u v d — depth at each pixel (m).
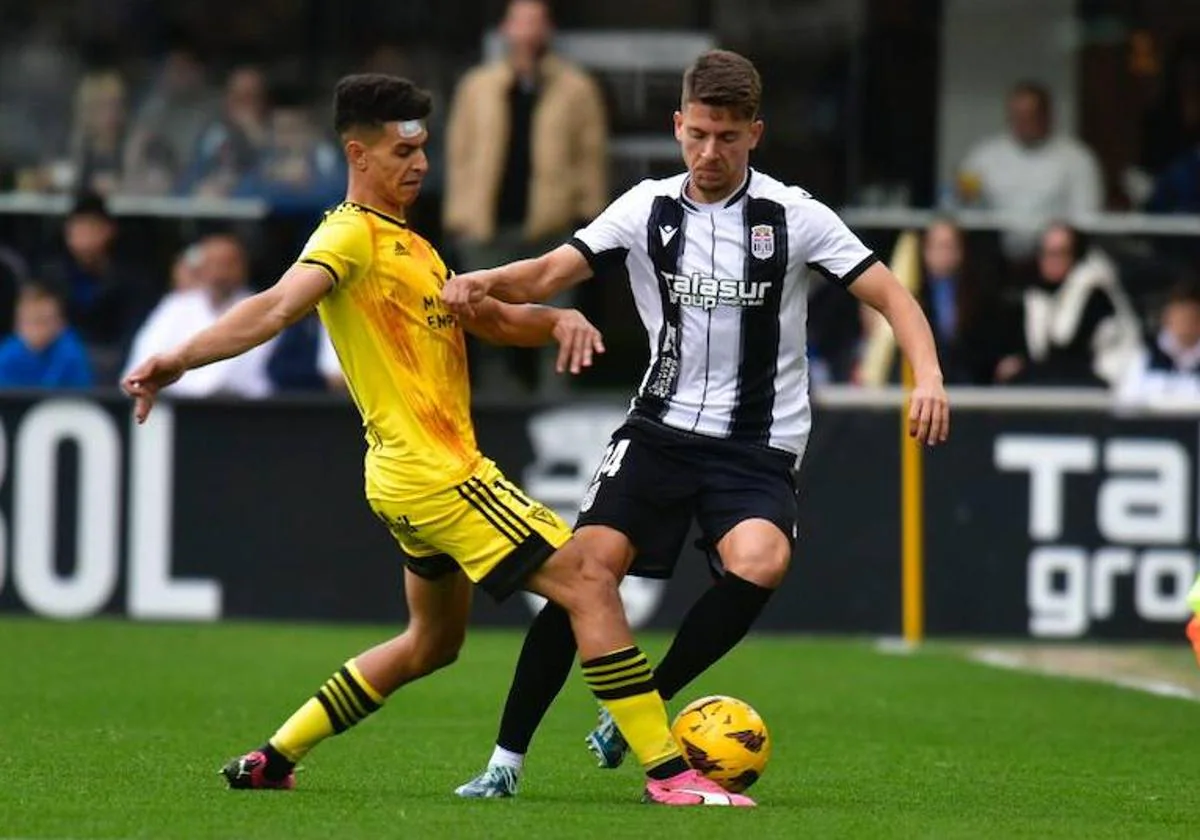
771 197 22.52
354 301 21.12
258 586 41.75
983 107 53.62
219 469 41.66
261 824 19.75
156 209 49.38
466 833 19.17
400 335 21.19
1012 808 22.19
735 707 22.02
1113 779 24.98
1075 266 45.41
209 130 52.44
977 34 53.50
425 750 26.53
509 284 21.94
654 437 22.58
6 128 54.12
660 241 22.53
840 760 26.50
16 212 48.25
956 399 41.34
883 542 41.53
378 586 41.75
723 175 22.17
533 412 41.56
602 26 53.31
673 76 53.19
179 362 20.22
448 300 21.16
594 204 46.25
